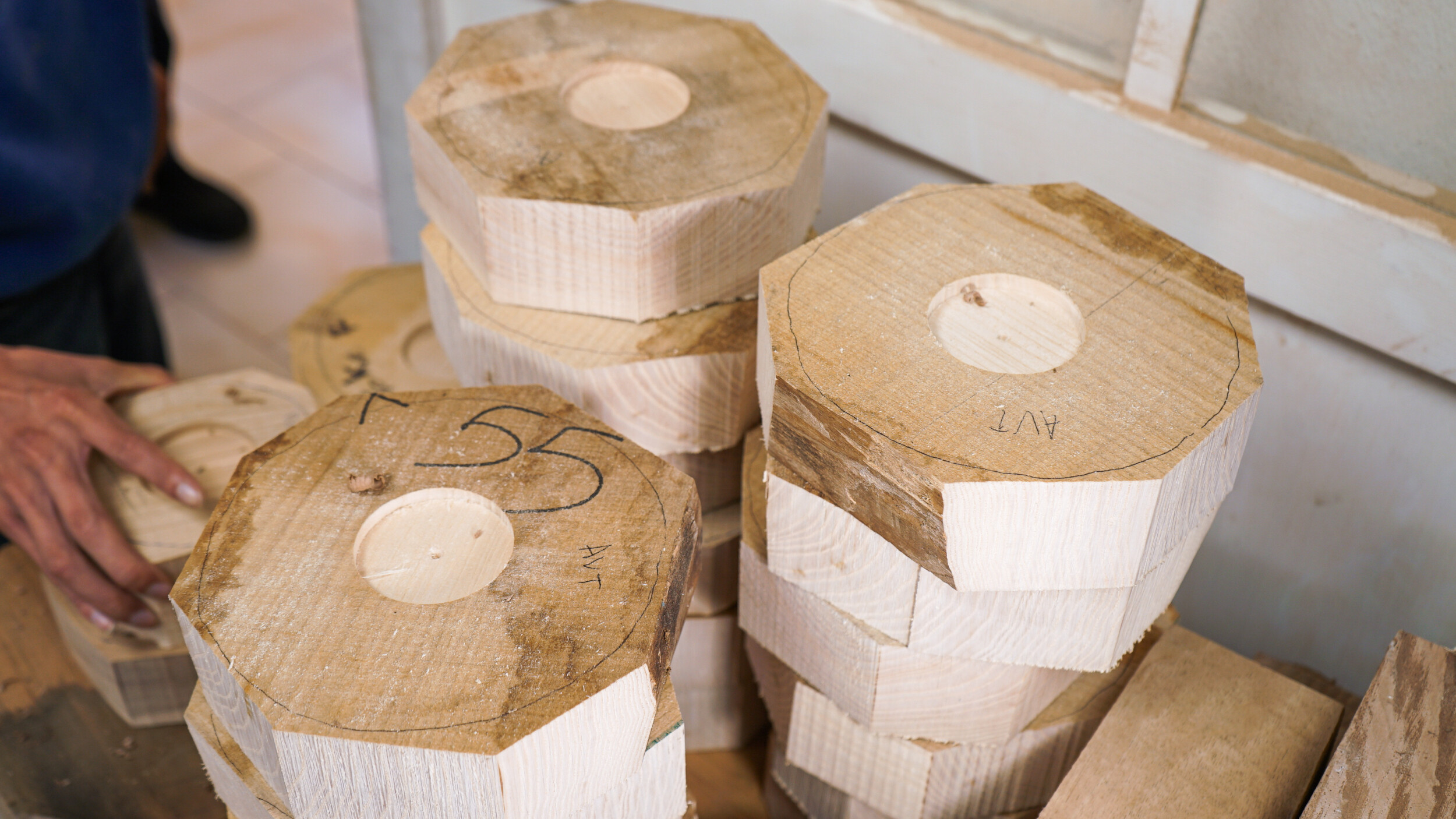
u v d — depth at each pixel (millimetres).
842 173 1354
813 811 969
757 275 908
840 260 758
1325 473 1154
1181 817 762
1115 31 1058
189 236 2887
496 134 880
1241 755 803
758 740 1099
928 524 646
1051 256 769
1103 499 623
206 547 668
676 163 860
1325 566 1215
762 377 755
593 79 959
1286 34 976
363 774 589
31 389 1050
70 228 1461
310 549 670
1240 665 873
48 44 1367
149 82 1571
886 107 1229
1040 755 853
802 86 944
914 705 797
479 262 894
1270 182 999
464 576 665
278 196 3031
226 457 1059
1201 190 1048
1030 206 812
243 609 635
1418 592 1158
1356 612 1222
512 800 591
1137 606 724
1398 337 994
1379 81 953
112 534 976
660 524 687
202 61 3482
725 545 933
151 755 1025
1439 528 1106
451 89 925
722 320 898
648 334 880
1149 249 777
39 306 1529
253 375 1159
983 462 629
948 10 1167
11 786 990
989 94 1139
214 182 3020
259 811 726
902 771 844
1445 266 935
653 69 959
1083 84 1084
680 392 879
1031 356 708
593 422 759
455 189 868
